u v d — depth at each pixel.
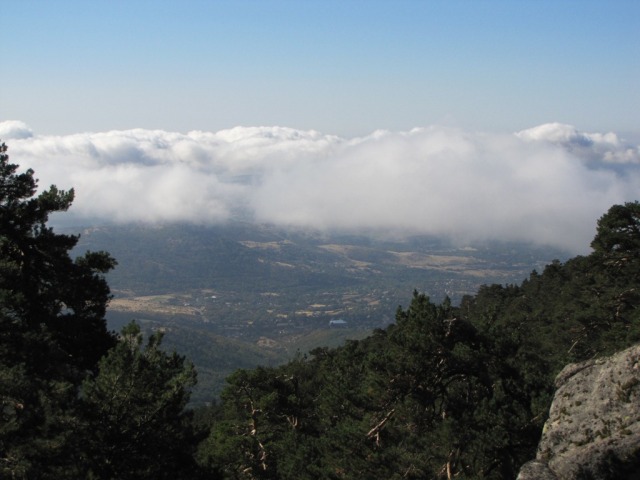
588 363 11.36
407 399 20.48
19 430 12.93
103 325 20.95
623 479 9.53
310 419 33.78
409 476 19.33
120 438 14.18
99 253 22.12
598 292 38.12
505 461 17.59
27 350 15.09
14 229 20.02
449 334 20.84
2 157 20.67
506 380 19.92
